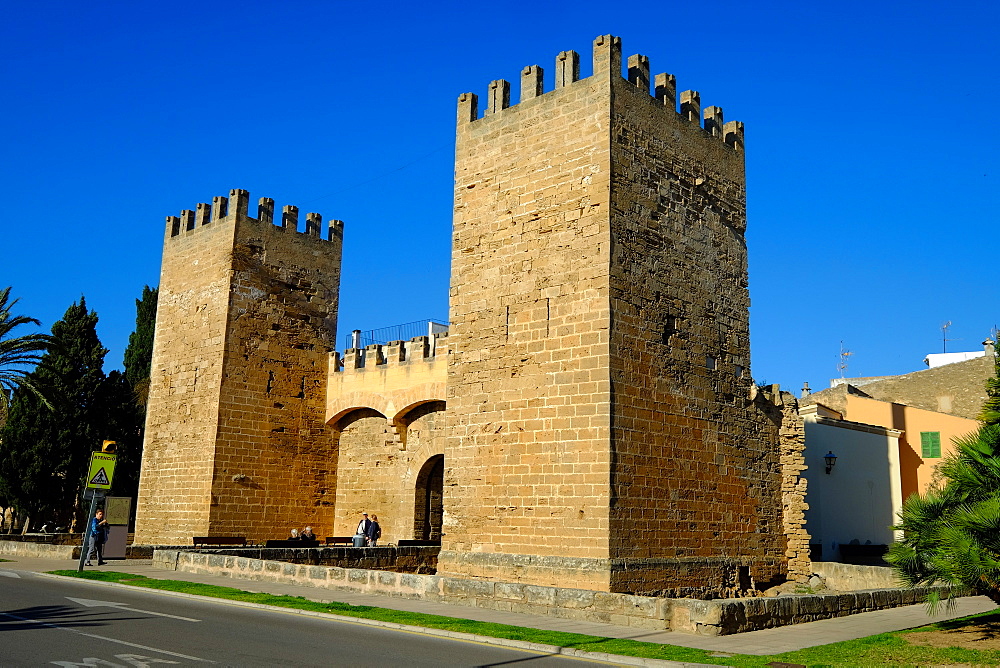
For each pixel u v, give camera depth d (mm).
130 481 50062
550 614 18875
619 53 25594
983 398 45000
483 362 26250
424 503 35094
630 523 23047
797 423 29594
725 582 25828
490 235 26984
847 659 14000
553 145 25969
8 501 46281
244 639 14164
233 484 34406
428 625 16734
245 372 35562
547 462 24078
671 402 25156
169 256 39312
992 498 14914
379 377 36188
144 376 56062
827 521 36188
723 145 29203
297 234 38438
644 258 25125
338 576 23000
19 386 37250
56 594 19859
